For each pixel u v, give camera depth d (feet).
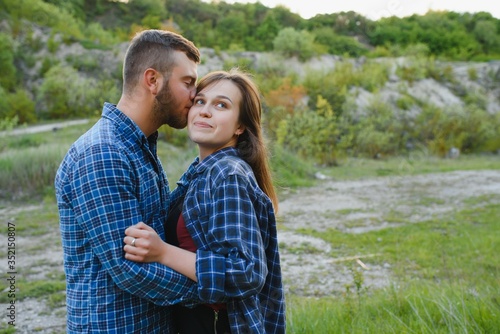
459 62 118.32
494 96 101.71
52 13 109.40
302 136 60.49
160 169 6.21
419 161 63.87
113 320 5.56
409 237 25.26
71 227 5.71
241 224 5.50
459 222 28.71
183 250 5.52
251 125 6.48
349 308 12.71
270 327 6.19
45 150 37.91
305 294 17.99
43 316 16.01
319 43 121.80
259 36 127.54
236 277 5.30
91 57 96.02
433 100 94.27
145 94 6.02
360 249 23.70
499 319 10.54
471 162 63.26
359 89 89.30
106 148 5.53
